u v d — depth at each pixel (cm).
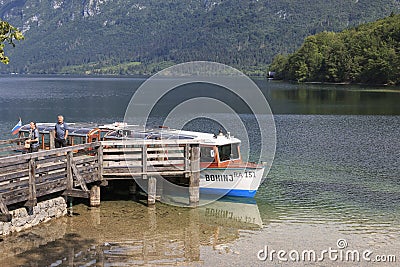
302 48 16700
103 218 1961
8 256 1561
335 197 2331
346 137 4272
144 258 1586
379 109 6794
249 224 1923
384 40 13962
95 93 11538
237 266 1538
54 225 1858
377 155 3422
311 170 2938
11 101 9100
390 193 2416
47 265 1509
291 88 12250
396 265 1556
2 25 1471
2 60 1478
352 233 1834
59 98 9912
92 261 1550
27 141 2236
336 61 14788
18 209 1777
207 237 1781
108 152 2198
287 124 5250
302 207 2172
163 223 1920
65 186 1930
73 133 2503
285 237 1791
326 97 9219
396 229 1878
